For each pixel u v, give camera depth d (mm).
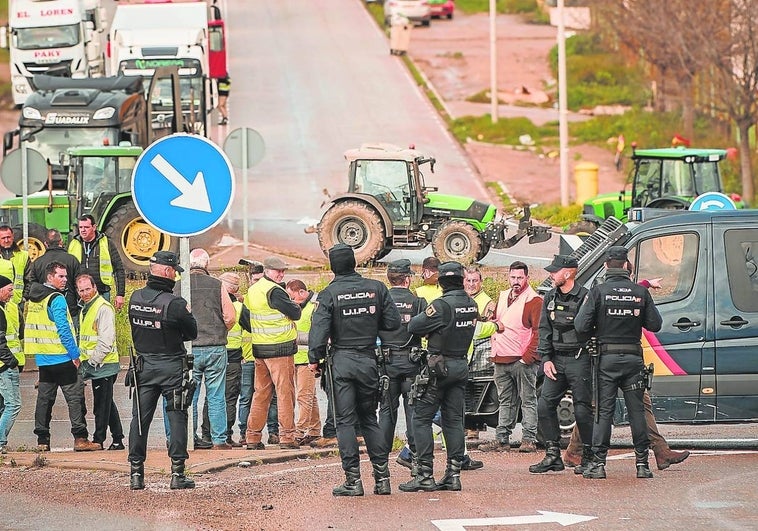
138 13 145875
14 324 53594
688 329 49625
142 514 38156
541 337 45094
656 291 50000
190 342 50875
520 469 46906
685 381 49625
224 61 162375
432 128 186500
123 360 76750
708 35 140000
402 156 106000
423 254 116875
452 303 42125
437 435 55781
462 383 42469
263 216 134375
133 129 121438
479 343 53219
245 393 56594
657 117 183000
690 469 45750
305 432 53938
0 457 48781
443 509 38938
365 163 106625
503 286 87562
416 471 42469
